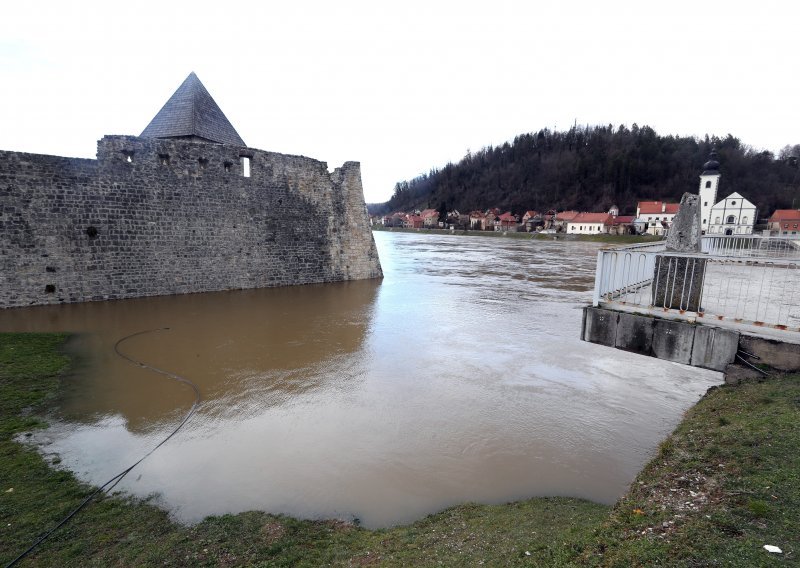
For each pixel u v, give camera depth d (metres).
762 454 4.52
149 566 4.61
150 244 18.47
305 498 6.27
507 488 6.57
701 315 6.46
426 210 134.38
